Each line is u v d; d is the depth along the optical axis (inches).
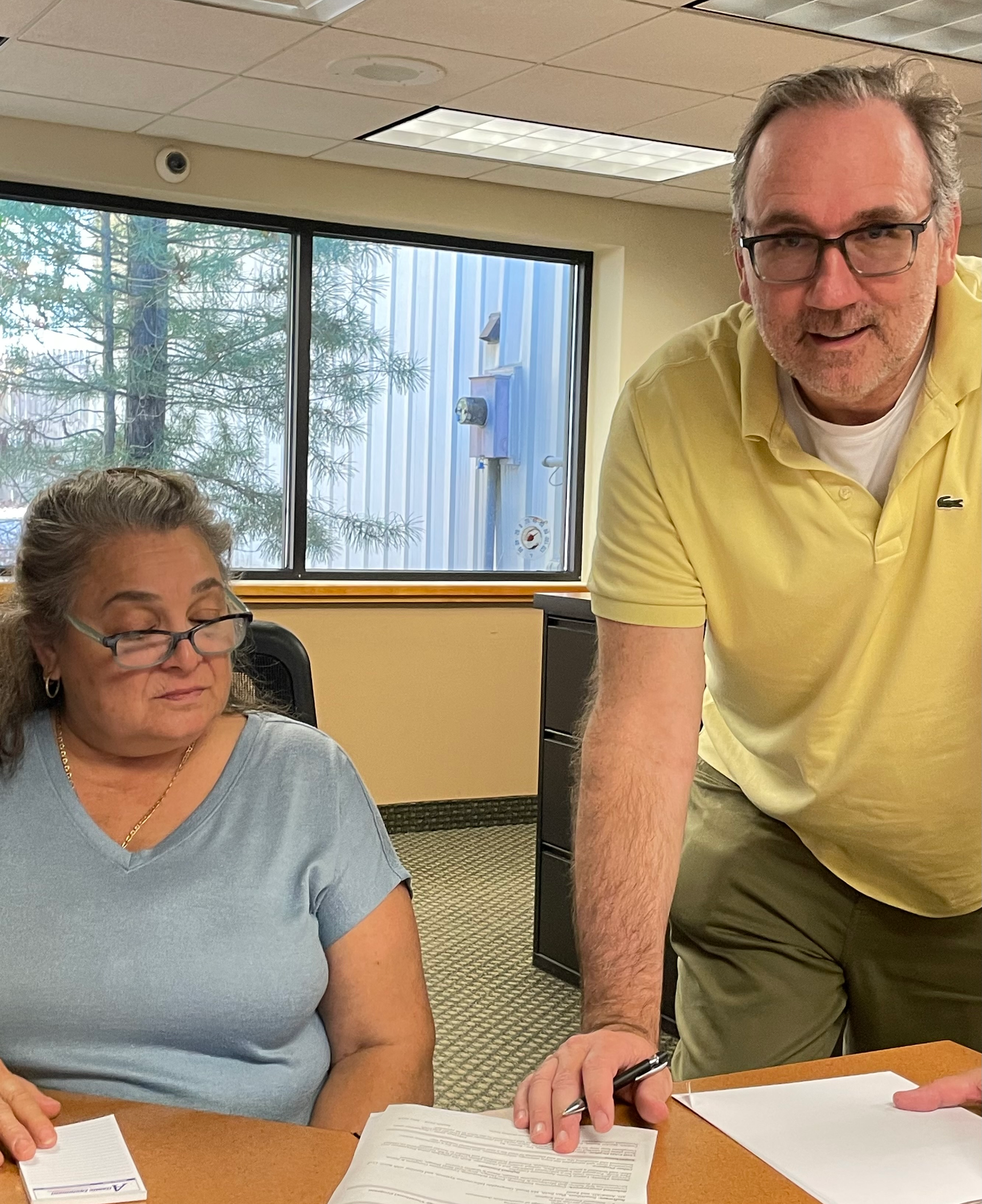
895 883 71.4
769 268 56.9
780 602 64.6
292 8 148.9
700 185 222.5
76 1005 55.1
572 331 246.1
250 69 167.6
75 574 58.1
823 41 155.0
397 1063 59.8
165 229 211.6
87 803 59.0
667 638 65.6
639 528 66.1
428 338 233.1
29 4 146.4
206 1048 56.7
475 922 176.6
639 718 64.2
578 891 61.1
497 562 242.4
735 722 73.9
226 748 61.6
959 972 71.4
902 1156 45.7
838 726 66.6
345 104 181.3
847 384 57.1
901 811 67.6
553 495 247.0
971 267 65.6
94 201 204.5
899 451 61.7
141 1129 46.7
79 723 59.1
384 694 221.9
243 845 59.2
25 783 58.9
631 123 188.1
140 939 56.1
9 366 203.6
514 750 233.8
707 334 67.7
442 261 233.1
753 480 63.9
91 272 207.8
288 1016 57.3
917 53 158.2
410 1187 42.0
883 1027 74.1
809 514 62.6
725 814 78.0
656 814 61.9
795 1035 73.4
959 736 65.2
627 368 239.5
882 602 63.2
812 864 73.9
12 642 59.4
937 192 56.8
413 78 169.9
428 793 227.0
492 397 239.8
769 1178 44.1
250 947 57.1
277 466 223.0
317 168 211.9
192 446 216.5
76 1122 47.2
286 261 220.5
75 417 208.4
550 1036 138.0
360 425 228.7
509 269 239.3
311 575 225.0
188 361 215.2
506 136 198.8
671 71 165.8
